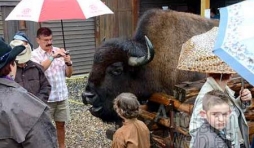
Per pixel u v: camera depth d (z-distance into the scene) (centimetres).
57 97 507
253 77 199
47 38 486
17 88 233
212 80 294
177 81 462
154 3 1334
